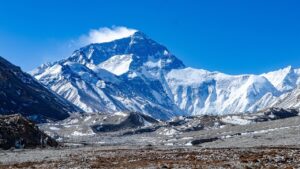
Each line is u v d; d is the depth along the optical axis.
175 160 85.12
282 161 73.31
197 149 133.12
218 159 82.62
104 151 138.88
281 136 184.00
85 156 110.50
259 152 98.38
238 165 68.31
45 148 175.12
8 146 167.38
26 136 180.12
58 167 78.12
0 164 93.62
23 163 93.38
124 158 97.38
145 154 110.25
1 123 177.88
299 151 98.00
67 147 187.88
